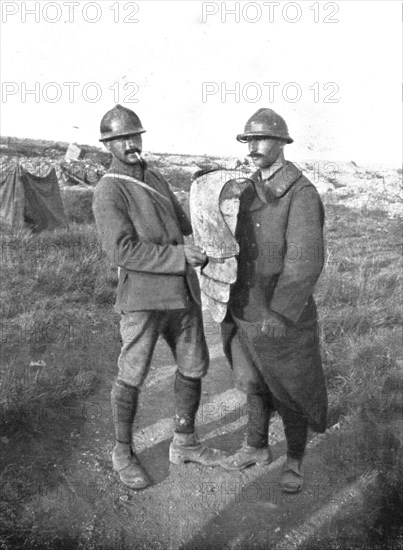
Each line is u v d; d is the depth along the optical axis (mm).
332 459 3186
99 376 4273
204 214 2514
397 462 3100
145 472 3012
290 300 2533
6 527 2646
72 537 2621
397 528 2707
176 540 2627
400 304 6070
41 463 3125
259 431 3062
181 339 2969
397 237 11492
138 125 2719
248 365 2832
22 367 4270
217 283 2566
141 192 2752
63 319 5375
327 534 2656
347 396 3791
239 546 2588
